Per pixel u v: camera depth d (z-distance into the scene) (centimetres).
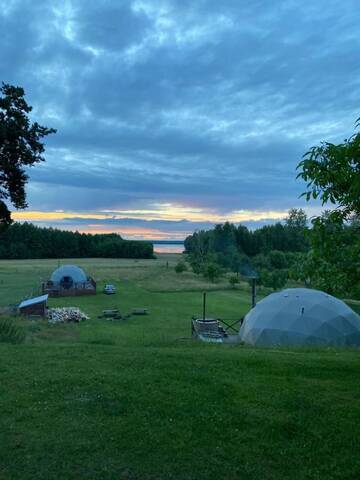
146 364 731
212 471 380
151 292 4125
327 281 596
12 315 2356
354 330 1425
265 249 8331
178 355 817
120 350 875
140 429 457
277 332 1406
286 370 708
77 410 506
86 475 369
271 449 423
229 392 584
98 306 3139
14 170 1703
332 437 452
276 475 378
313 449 426
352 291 591
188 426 468
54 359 762
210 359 783
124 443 426
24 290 3906
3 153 1639
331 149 458
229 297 3844
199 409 516
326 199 468
